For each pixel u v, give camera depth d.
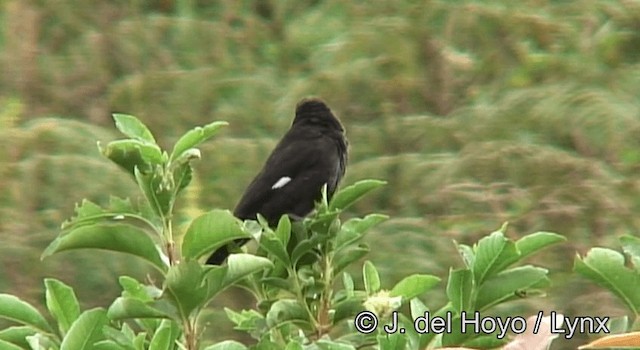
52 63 15.29
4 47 15.36
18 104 14.71
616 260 5.36
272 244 5.62
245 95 14.77
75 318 5.55
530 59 15.19
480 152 12.91
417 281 5.62
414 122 13.90
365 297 5.64
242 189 12.91
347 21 15.98
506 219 12.23
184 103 14.75
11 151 13.18
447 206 12.46
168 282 5.01
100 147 5.31
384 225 11.82
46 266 11.49
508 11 15.75
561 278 10.66
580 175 12.61
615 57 15.38
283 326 5.80
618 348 5.32
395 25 15.35
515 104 13.94
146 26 15.71
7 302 5.47
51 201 12.45
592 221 12.16
